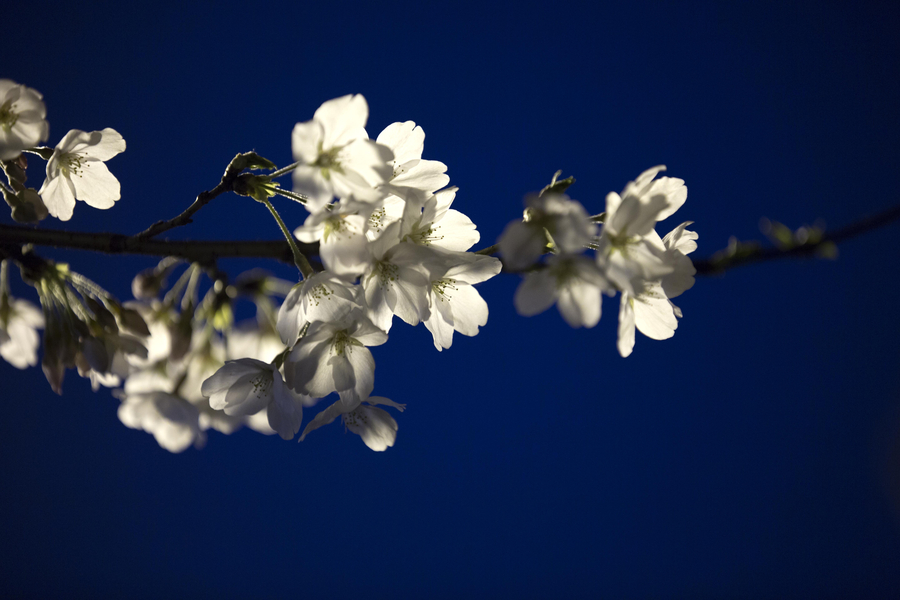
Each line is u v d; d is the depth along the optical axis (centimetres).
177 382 106
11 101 94
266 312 106
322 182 91
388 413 96
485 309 95
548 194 91
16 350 104
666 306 94
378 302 93
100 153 97
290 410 95
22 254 97
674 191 93
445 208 94
